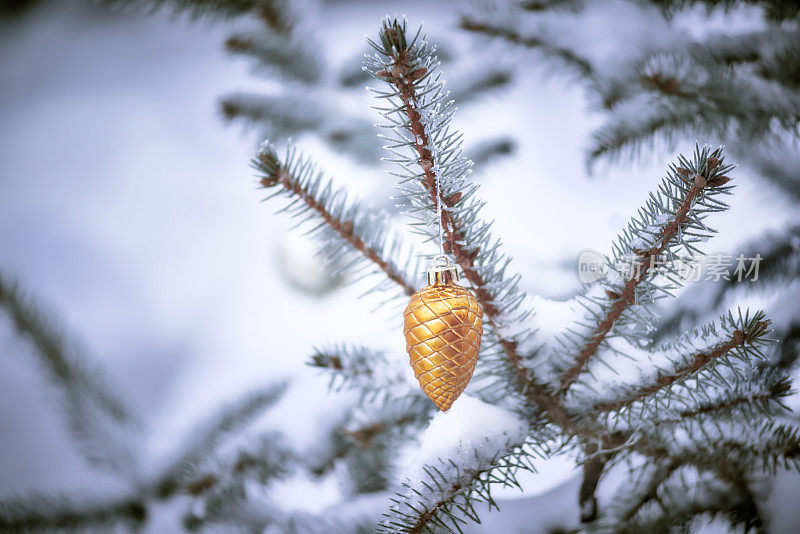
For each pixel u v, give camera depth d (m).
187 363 1.40
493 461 0.51
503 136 0.94
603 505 0.56
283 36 0.85
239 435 0.70
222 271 1.50
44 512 0.68
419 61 0.47
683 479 0.56
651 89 0.64
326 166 1.23
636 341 0.53
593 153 0.69
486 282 0.52
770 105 0.63
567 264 0.75
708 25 0.70
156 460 0.73
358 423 0.58
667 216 0.49
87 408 0.79
